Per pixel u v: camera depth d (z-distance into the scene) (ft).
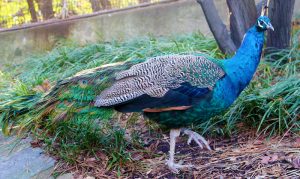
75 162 9.29
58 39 15.57
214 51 12.26
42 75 12.71
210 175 8.67
